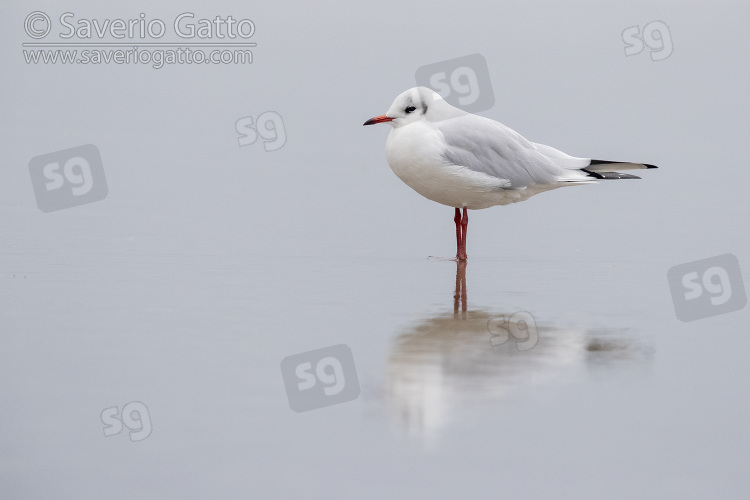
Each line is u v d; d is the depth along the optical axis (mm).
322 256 15008
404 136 14758
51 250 14734
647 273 14055
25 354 9664
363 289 12773
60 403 8453
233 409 8438
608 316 11570
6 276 12984
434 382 9109
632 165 15562
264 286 12805
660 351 10188
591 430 8102
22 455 7520
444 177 14703
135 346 9977
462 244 15117
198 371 9281
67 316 11047
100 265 13812
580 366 9656
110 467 7352
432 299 12258
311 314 11359
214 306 11648
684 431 8117
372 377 9203
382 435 7969
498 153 14914
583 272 14133
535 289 12961
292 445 7766
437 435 7980
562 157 15609
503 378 9258
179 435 7891
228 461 7477
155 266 13891
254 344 10117
